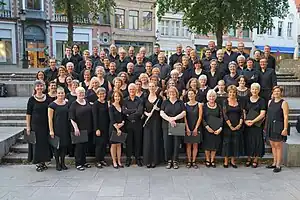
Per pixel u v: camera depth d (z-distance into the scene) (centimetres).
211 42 863
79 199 504
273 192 534
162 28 3375
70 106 646
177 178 600
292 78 1733
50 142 640
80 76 842
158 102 668
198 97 706
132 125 669
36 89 643
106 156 718
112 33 3247
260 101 663
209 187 555
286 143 678
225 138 663
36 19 3005
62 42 3170
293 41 3859
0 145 688
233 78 738
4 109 942
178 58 902
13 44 2978
